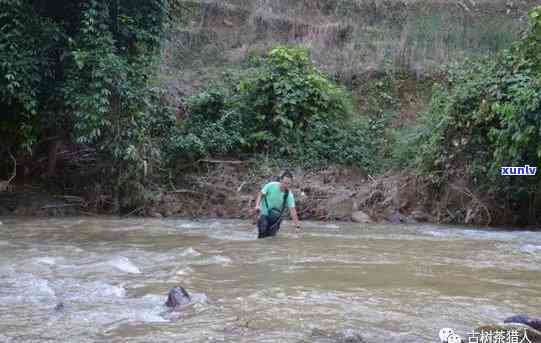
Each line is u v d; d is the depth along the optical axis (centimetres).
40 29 1238
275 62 1678
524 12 2205
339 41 2103
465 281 671
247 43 2073
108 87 1270
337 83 1909
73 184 1431
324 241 995
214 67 1945
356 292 599
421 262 795
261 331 451
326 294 586
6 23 1212
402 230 1209
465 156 1423
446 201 1416
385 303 554
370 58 1989
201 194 1455
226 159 1590
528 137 1243
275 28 2131
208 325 466
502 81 1370
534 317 505
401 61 1953
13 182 1423
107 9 1277
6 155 1408
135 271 697
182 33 2062
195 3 2164
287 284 632
